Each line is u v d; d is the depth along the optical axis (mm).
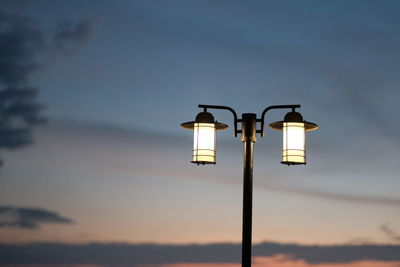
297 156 7582
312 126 7770
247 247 7297
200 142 7797
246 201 7426
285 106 7707
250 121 7641
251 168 7523
